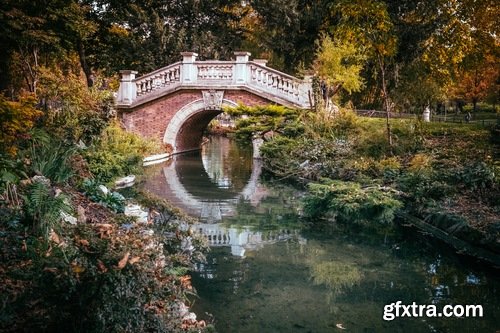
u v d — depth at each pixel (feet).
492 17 70.33
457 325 16.35
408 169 35.53
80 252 11.43
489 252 22.26
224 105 60.08
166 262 18.93
